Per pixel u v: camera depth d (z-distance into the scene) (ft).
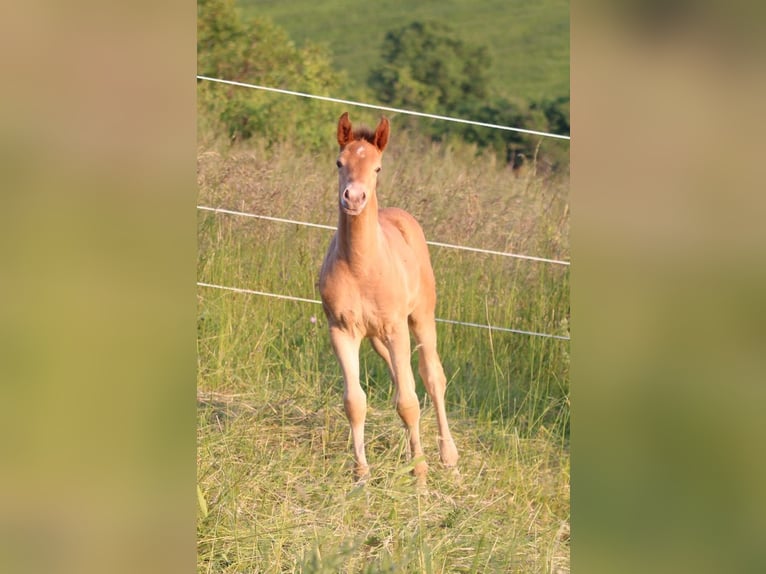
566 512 44.19
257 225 58.59
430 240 60.54
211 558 39.65
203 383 49.16
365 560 39.34
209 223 57.72
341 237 44.75
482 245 60.70
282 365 51.96
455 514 42.55
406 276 46.55
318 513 41.52
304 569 37.50
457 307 56.95
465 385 52.54
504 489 44.78
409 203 62.44
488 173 74.49
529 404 50.34
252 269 56.65
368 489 42.57
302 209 60.85
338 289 45.09
